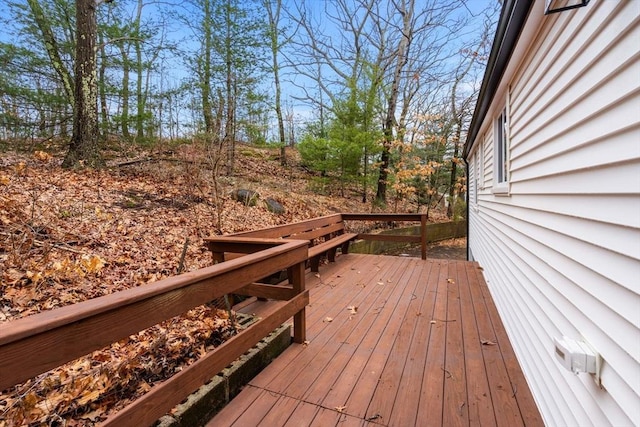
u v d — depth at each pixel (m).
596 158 1.35
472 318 3.03
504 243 3.25
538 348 1.95
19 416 1.45
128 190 5.55
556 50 1.87
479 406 1.79
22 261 2.96
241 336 1.81
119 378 1.78
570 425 1.45
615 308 1.16
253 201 6.82
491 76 3.01
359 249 7.39
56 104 7.02
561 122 1.76
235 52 8.34
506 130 3.18
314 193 9.94
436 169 11.66
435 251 9.54
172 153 7.76
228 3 8.11
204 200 6.02
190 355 2.13
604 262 1.26
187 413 1.54
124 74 8.34
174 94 7.93
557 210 1.79
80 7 5.83
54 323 0.89
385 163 10.04
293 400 1.83
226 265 1.69
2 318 2.27
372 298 3.58
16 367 0.81
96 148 6.09
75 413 1.57
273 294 2.56
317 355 2.33
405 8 10.41
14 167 4.89
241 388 1.93
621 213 1.15
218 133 6.23
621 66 1.17
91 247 3.60
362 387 1.95
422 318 3.02
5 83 6.30
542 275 1.99
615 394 1.13
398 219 5.79
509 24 2.15
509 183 3.02
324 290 3.86
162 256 3.87
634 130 1.09
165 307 1.30
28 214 3.72
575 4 1.48
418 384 1.99
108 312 1.06
